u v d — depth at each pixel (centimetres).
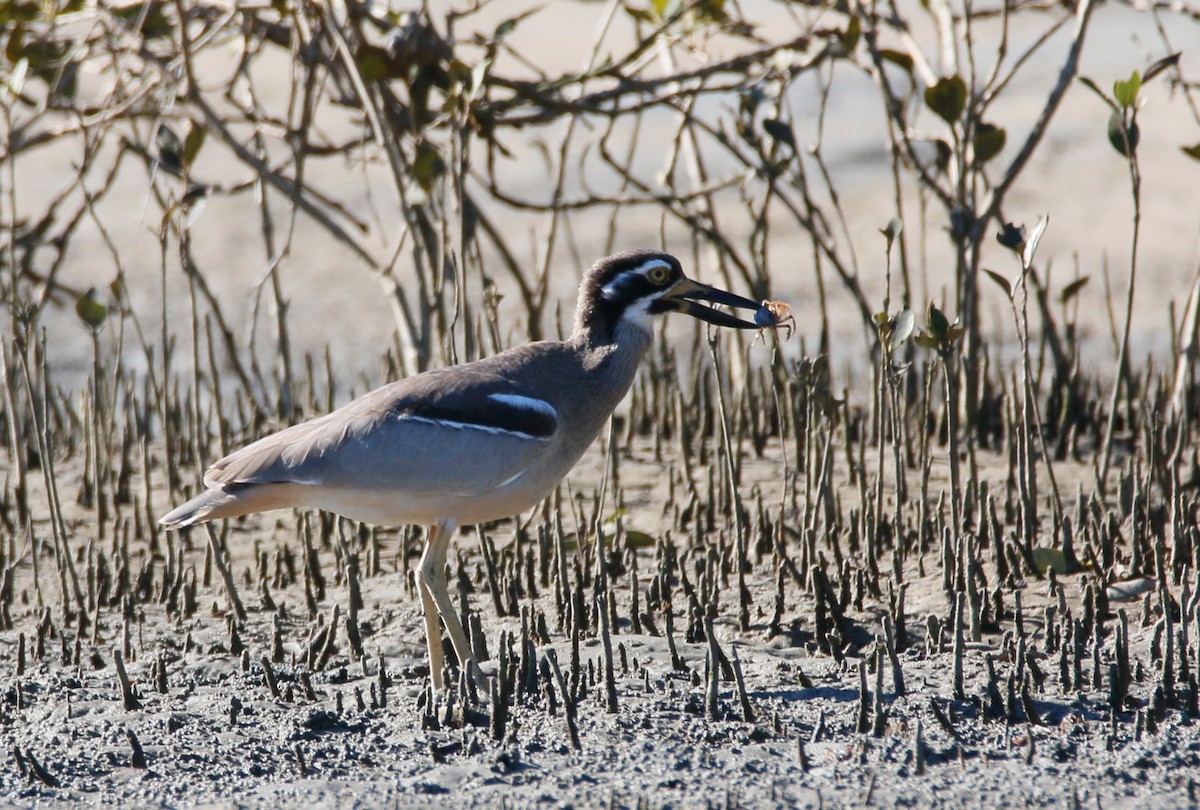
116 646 978
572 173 2473
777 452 1385
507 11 3188
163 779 752
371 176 2494
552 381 948
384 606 1043
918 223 2230
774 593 1030
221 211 2383
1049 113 1286
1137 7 1348
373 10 1426
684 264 2083
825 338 1383
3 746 798
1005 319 1861
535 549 1149
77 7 1353
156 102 1450
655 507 1255
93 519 1273
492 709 807
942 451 1357
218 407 1264
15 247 1526
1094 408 1398
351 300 2020
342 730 814
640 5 2809
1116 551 1047
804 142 2597
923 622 964
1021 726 788
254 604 1059
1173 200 2289
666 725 801
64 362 1822
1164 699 799
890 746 768
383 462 876
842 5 1388
